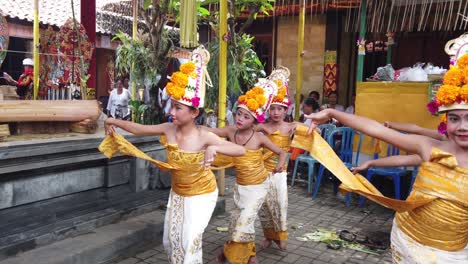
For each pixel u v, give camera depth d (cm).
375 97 623
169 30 736
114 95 920
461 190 201
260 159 372
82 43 574
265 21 1020
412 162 243
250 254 371
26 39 990
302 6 716
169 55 687
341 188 235
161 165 292
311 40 952
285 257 418
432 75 556
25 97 626
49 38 569
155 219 452
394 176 571
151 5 698
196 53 305
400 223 231
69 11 1052
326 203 623
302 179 751
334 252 433
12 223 365
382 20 706
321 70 950
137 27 805
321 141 265
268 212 422
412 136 222
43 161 387
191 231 292
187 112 292
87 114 479
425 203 213
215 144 291
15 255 338
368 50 921
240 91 694
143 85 694
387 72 647
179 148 297
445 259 214
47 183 410
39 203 404
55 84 573
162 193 527
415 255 221
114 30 1080
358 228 514
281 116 430
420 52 875
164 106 830
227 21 639
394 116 604
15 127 449
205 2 698
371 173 595
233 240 363
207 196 302
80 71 567
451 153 209
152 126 313
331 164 255
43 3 1044
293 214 566
